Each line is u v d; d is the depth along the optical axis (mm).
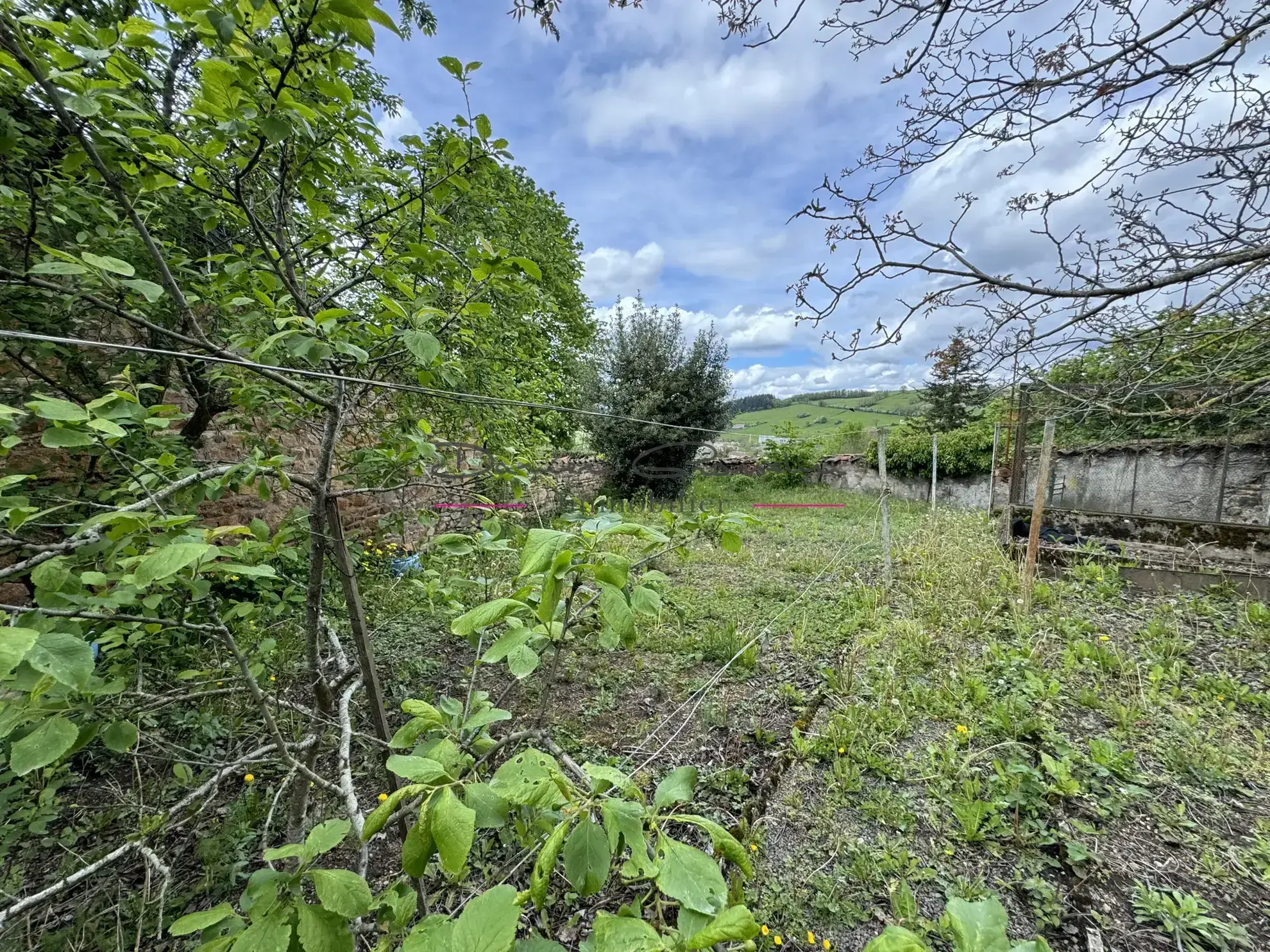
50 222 1889
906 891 1822
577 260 10125
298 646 3133
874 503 9742
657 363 10344
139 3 2189
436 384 2031
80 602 999
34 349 2057
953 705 2959
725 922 657
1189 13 1381
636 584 1227
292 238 1957
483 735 1417
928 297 1997
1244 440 5715
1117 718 2768
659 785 958
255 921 820
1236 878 1899
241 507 4098
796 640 3865
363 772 2422
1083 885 1895
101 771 2281
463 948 653
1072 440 7062
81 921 1702
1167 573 4648
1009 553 5699
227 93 1141
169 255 2105
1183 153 1662
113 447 1233
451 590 1897
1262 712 2828
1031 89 1647
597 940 693
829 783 2412
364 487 1965
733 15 1780
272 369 1235
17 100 1524
